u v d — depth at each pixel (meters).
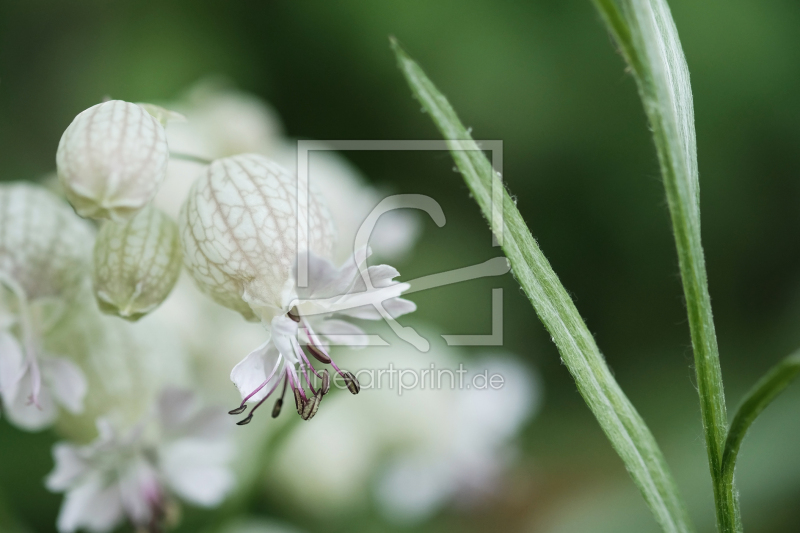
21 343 0.19
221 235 0.17
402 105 0.42
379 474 0.27
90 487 0.20
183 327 0.21
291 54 0.42
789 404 0.32
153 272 0.18
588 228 0.41
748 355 0.40
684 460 0.33
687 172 0.16
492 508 0.30
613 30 0.16
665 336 0.40
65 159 0.17
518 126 0.41
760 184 0.41
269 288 0.17
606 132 0.41
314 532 0.27
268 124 0.26
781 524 0.31
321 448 0.26
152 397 0.20
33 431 0.28
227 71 0.41
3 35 0.41
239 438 0.22
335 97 0.42
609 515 0.32
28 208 0.19
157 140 0.17
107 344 0.19
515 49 0.41
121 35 0.41
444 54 0.41
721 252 0.42
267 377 0.17
